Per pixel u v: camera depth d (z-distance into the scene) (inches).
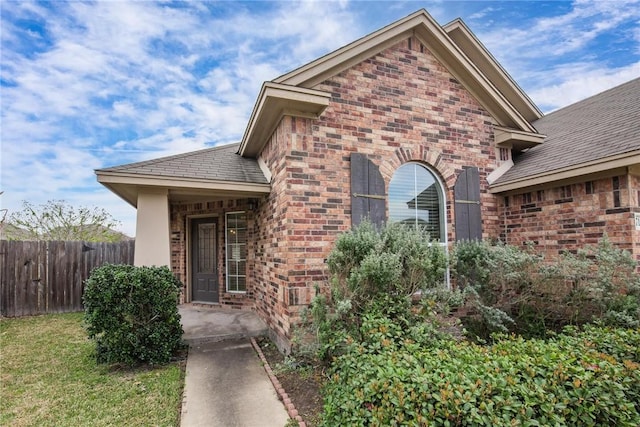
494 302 204.7
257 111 212.1
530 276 201.3
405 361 110.1
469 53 353.7
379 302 152.4
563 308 202.8
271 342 227.9
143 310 189.5
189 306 330.0
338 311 147.3
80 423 128.1
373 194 221.9
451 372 101.9
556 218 234.2
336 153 215.5
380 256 154.4
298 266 197.9
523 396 93.4
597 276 185.8
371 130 227.5
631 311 179.0
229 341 231.6
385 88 234.4
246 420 131.1
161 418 131.6
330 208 210.1
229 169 265.0
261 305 275.4
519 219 260.2
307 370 169.6
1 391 154.0
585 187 218.1
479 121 269.7
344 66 222.2
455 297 163.3
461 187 253.6
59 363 188.4
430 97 250.4
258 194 260.7
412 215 241.9
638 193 199.5
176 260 343.6
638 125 213.6
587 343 131.8
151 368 182.9
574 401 95.3
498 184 263.4
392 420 88.7
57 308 322.3
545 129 333.7
